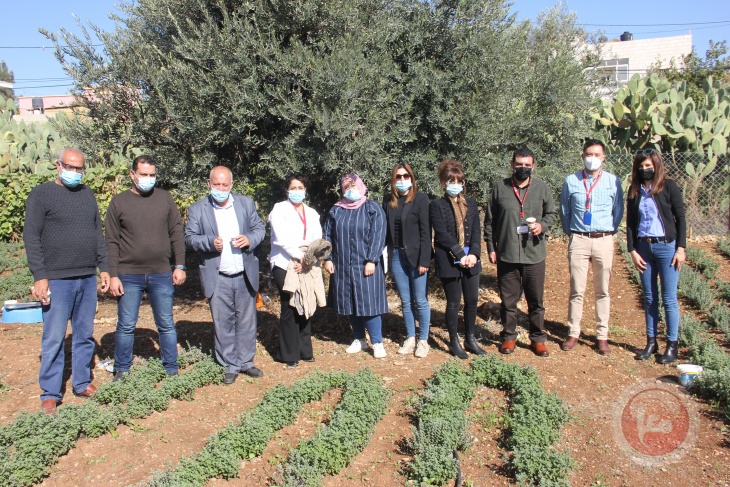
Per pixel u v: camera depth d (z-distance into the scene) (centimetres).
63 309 503
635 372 576
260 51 641
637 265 600
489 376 556
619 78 3444
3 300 876
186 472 400
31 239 483
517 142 773
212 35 657
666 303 593
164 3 680
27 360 621
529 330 643
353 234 610
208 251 551
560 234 986
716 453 433
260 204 761
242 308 578
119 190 1104
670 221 586
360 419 470
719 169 1134
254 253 580
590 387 546
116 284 521
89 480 412
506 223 609
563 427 478
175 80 651
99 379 574
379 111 671
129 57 670
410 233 611
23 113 3575
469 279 614
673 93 1185
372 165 682
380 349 632
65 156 493
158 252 538
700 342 618
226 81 643
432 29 716
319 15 663
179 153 698
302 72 639
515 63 743
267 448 456
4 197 1166
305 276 598
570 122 790
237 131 667
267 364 622
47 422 447
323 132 645
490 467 428
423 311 622
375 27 691
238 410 517
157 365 562
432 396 501
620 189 615
